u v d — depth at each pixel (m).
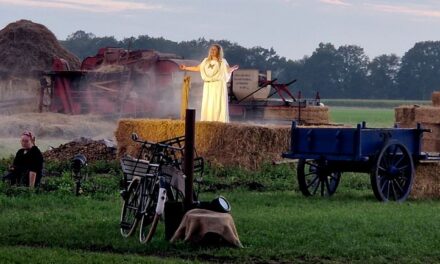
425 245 14.62
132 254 13.79
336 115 116.75
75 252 13.65
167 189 14.81
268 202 20.30
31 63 56.44
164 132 28.05
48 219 16.75
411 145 22.09
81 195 20.62
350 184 24.77
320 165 22.06
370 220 17.22
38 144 38.06
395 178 21.39
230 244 14.17
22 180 21.00
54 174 24.86
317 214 18.06
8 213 17.48
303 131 21.59
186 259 13.38
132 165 15.49
